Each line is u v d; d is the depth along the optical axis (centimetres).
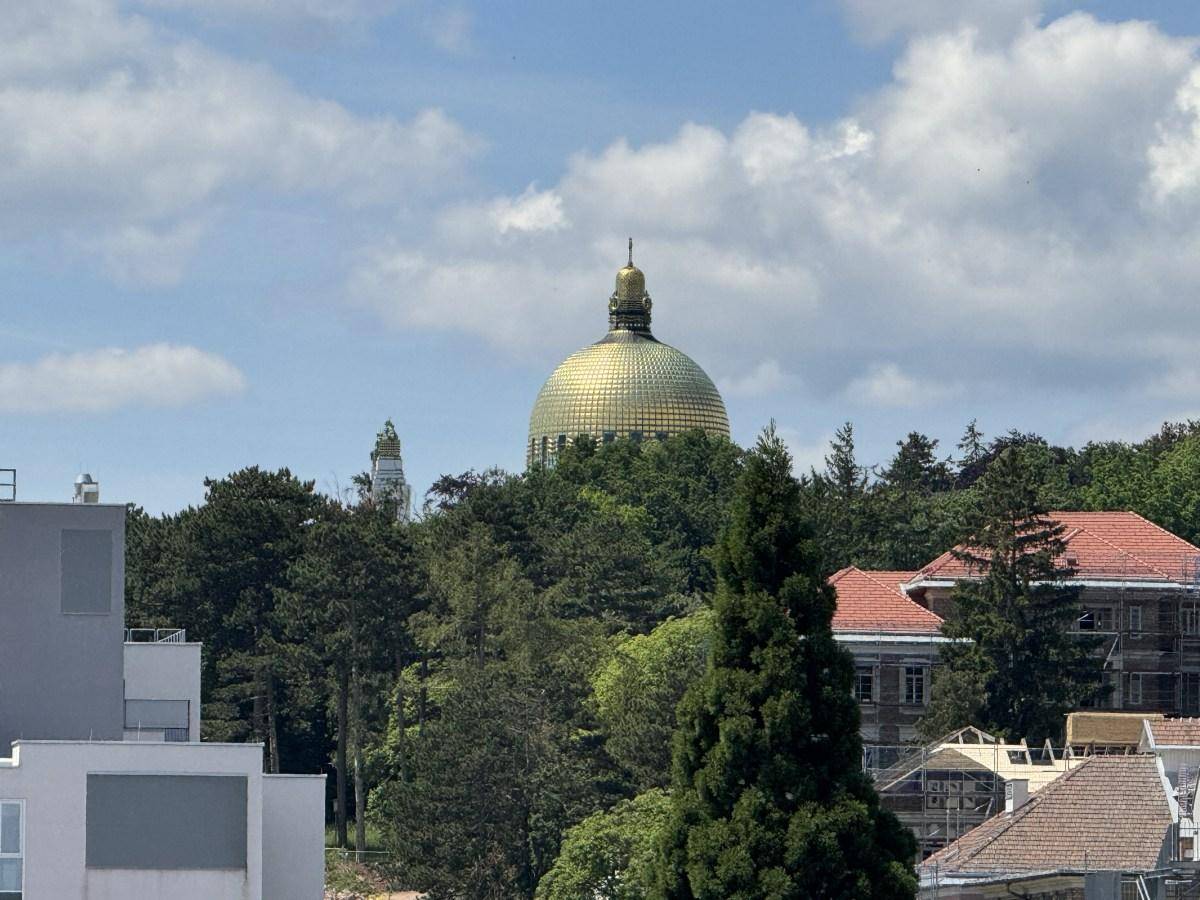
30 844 19775
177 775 19988
